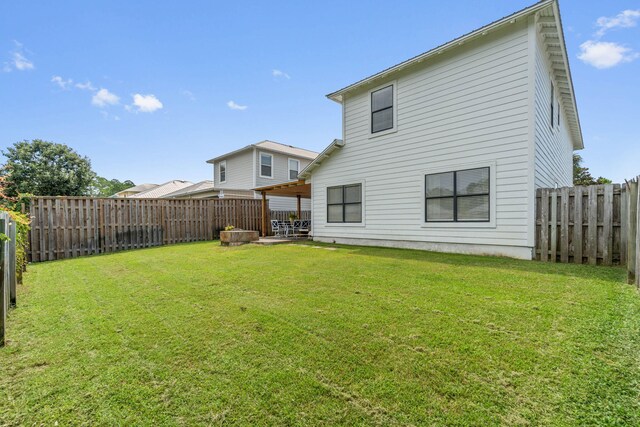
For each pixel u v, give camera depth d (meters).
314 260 6.82
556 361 2.28
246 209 14.93
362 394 1.98
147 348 2.66
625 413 1.73
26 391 2.08
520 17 6.56
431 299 3.76
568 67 8.59
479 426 1.68
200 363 2.40
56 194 23.67
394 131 8.98
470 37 7.25
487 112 7.20
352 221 10.20
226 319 3.30
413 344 2.61
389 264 6.10
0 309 2.74
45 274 6.21
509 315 3.17
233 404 1.92
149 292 4.48
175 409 1.89
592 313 3.15
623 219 5.47
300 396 1.98
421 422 1.73
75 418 1.82
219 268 6.15
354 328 2.96
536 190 6.54
